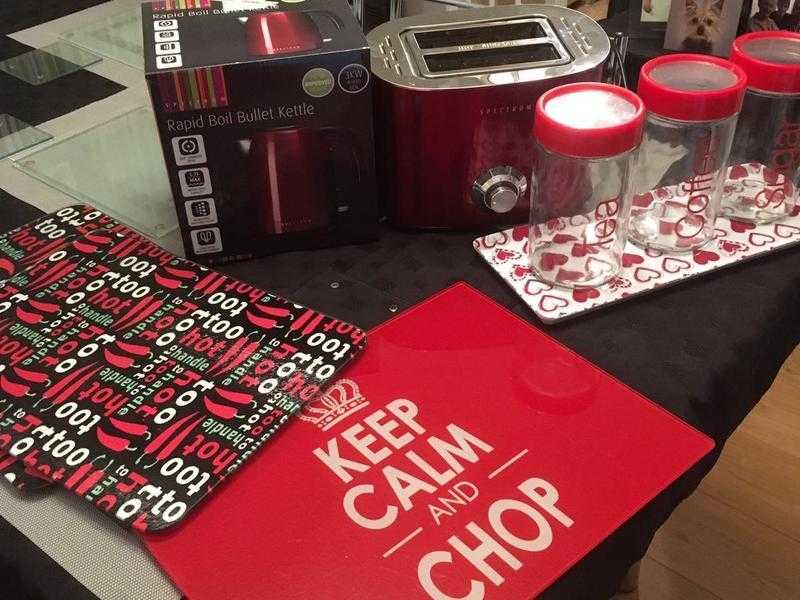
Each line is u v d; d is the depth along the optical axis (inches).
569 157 23.1
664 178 29.2
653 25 35.1
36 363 23.5
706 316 25.5
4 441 21.3
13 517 20.2
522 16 30.4
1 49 44.2
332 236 28.5
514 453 21.3
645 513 20.4
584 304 25.4
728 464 52.8
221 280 26.3
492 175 27.8
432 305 26.0
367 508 20.0
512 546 19.1
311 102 25.4
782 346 26.9
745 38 27.9
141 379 22.9
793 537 48.7
